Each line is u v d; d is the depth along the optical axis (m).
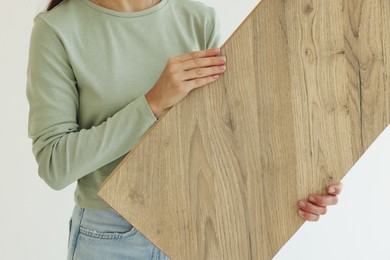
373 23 1.29
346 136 1.32
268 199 1.33
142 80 1.52
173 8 1.60
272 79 1.29
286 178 1.33
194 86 1.27
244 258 1.34
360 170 3.02
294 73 1.29
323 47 1.29
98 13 1.51
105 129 1.39
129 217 1.29
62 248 2.89
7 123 2.78
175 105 1.28
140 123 1.38
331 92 1.31
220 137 1.30
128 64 1.51
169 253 1.32
